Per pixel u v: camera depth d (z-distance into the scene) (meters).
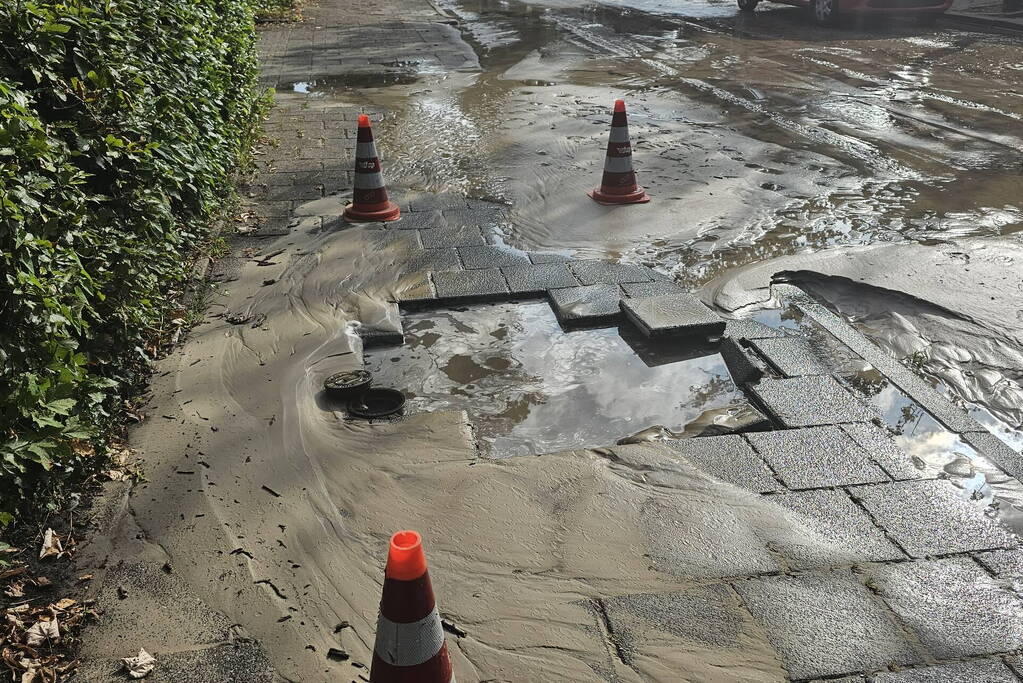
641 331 5.38
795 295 6.00
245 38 9.83
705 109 11.02
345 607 3.17
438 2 24.38
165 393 4.61
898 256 6.44
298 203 7.82
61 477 3.61
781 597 3.18
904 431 4.39
